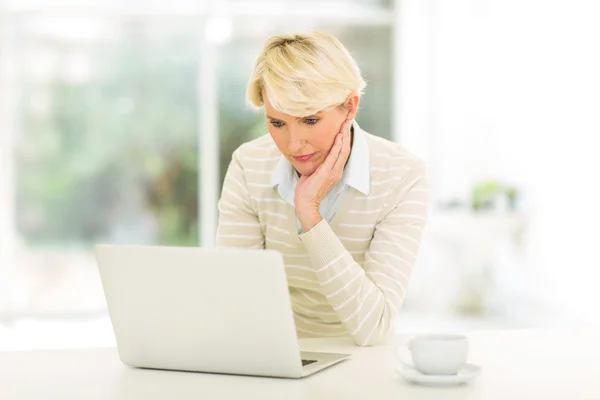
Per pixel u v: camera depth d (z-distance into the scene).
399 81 6.65
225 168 6.47
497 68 6.30
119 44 6.36
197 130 6.45
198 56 6.42
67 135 6.34
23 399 1.39
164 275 1.51
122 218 6.41
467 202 6.34
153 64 6.39
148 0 6.35
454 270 6.31
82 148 6.36
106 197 6.40
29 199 6.32
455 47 6.57
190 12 6.38
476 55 6.50
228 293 1.47
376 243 1.96
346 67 1.80
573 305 5.31
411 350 1.46
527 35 5.84
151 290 1.52
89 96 6.35
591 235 5.06
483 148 6.52
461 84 6.57
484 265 6.14
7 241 6.28
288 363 1.46
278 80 1.75
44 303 6.33
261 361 1.48
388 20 6.62
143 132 6.41
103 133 6.37
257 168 2.10
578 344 1.76
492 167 6.46
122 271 1.54
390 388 1.40
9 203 6.29
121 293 1.55
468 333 1.90
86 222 6.39
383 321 1.80
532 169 5.85
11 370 1.60
